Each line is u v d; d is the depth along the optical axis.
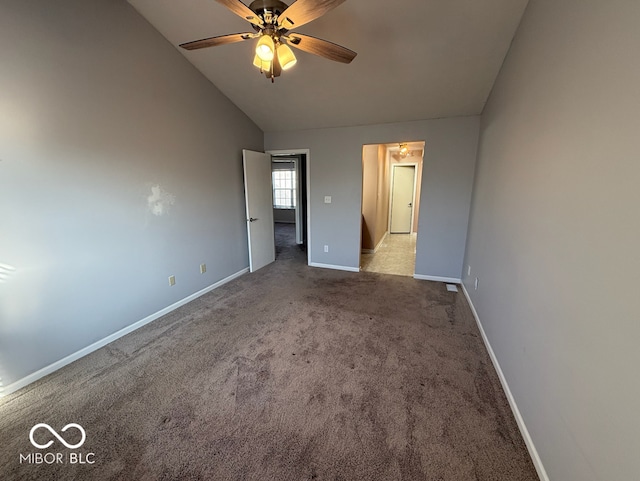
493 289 2.24
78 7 2.00
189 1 2.26
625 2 0.92
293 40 1.84
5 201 1.73
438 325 2.67
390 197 7.38
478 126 3.38
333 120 3.86
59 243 2.00
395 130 3.75
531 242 1.58
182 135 2.95
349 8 2.14
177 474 1.30
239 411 1.66
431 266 3.93
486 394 1.79
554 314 1.28
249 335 2.49
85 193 2.13
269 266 4.61
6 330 1.78
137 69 2.44
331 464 1.34
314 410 1.66
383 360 2.13
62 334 2.06
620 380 0.85
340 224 4.32
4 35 1.66
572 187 1.20
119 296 2.44
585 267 1.07
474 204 3.28
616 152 0.93
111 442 1.46
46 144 1.88
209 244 3.47
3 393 1.79
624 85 0.90
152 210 2.69
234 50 2.75
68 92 1.98
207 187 3.36
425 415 1.63
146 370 2.03
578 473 1.03
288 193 9.09
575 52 1.24
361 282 3.86
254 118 4.06
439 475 1.29
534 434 1.37
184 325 2.68
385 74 2.86
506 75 2.33
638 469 0.77
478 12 2.07
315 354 2.21
